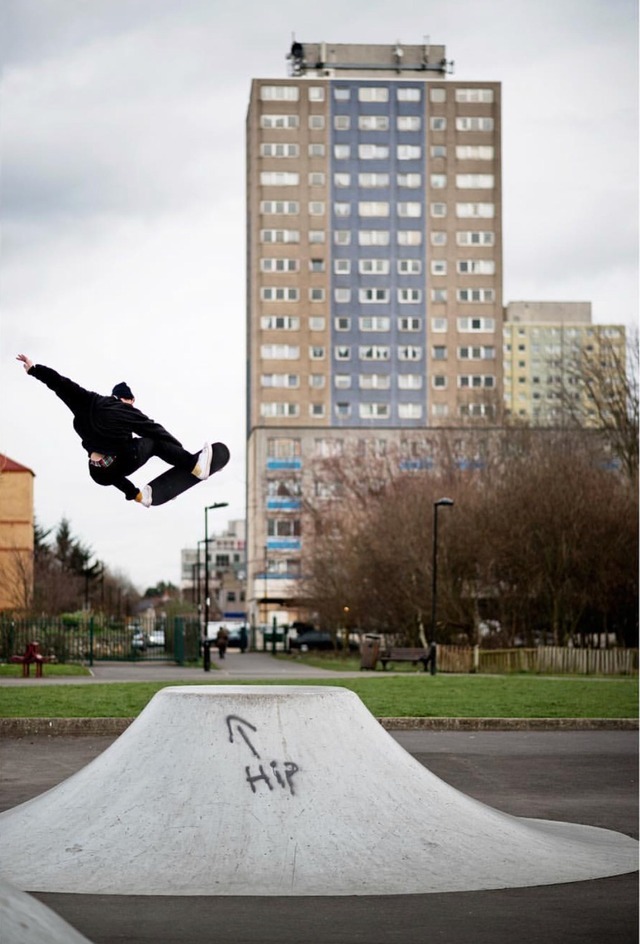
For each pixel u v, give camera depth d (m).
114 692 29.09
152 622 68.12
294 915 8.66
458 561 57.97
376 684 34.06
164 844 9.88
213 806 10.12
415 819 10.45
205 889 9.32
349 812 10.23
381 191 128.88
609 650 48.78
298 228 128.25
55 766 17.89
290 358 127.69
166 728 10.81
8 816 11.16
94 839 10.05
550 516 57.19
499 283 128.88
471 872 9.88
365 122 128.88
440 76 133.00
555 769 17.92
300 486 98.44
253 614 127.94
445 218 129.00
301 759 10.48
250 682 34.38
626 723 24.17
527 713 25.11
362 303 128.25
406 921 8.53
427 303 128.75
